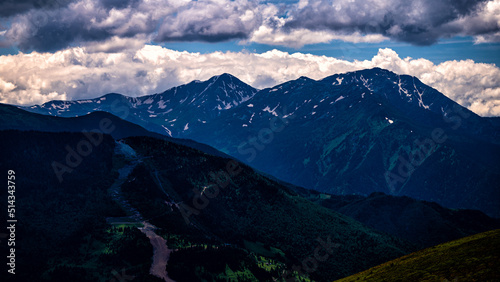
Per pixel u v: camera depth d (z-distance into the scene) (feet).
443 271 439.63
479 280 390.63
